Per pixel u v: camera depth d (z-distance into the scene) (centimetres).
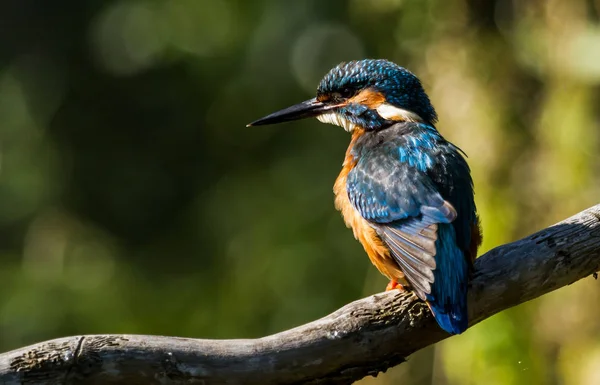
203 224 1530
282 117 826
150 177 1577
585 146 1068
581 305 1040
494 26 1166
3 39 1639
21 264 1542
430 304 595
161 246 1555
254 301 1405
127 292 1503
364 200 693
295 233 1419
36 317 1446
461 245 630
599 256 630
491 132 1130
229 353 569
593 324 1032
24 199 1584
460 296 600
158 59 1525
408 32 1217
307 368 584
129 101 1588
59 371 545
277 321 1388
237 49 1486
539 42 1112
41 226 1575
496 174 1120
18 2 1639
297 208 1437
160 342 561
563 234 632
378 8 1247
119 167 1588
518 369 1036
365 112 789
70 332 1439
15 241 1573
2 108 1609
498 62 1151
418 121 779
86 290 1496
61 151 1599
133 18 1539
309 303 1385
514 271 625
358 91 800
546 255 626
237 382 570
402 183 675
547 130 1097
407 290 621
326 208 1429
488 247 1101
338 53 1445
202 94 1546
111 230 1577
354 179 710
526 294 631
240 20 1484
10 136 1595
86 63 1612
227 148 1546
